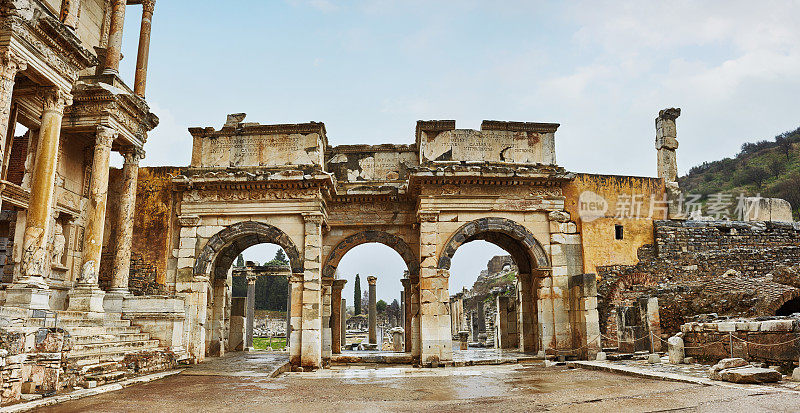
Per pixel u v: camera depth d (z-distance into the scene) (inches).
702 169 3732.8
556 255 954.7
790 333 553.9
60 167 853.8
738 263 1026.7
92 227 778.2
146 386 597.0
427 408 450.3
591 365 767.1
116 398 506.0
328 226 1016.9
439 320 904.9
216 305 1094.4
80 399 497.7
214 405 470.3
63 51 682.2
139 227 972.6
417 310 1006.4
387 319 3063.5
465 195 952.3
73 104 813.9
